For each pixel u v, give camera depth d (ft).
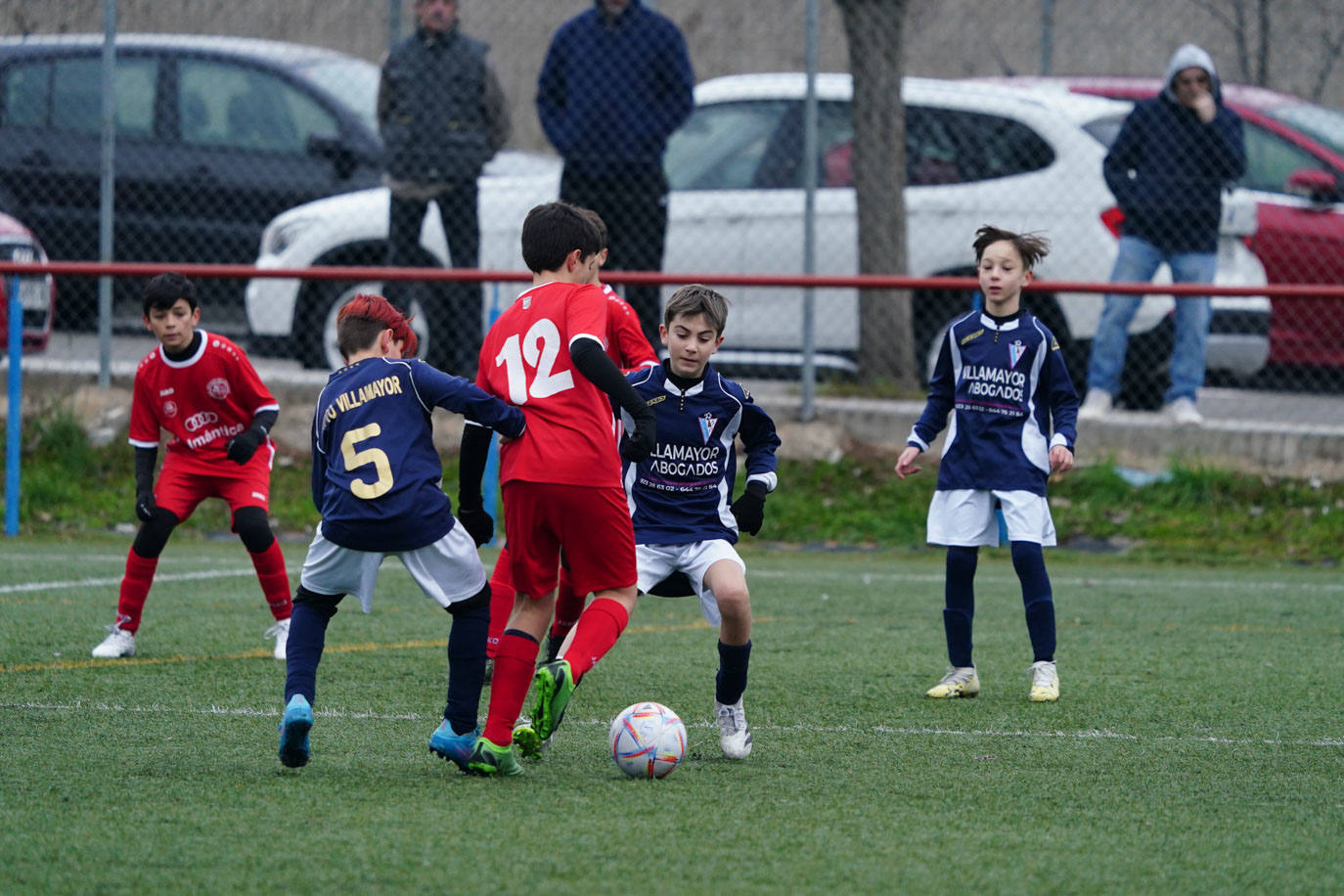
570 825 42.45
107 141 126.11
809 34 122.72
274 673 67.15
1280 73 148.25
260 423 68.59
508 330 50.60
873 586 102.01
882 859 39.70
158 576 99.30
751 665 72.38
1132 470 126.00
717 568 51.44
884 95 129.29
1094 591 101.04
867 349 131.85
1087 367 131.44
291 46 150.51
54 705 59.11
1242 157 120.78
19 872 37.40
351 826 41.88
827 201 131.03
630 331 56.70
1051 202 129.39
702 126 133.69
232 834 40.78
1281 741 55.98
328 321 136.26
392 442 48.49
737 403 53.01
